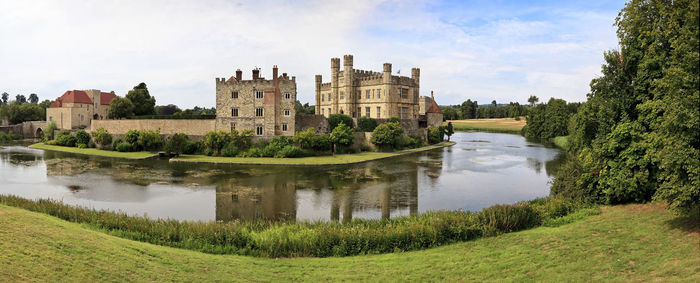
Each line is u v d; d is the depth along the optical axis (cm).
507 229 2709
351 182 5006
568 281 1798
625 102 3084
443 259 2206
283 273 2041
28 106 13812
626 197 2984
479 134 16400
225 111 7606
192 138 7744
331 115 8631
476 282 1894
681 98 2052
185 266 2005
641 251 2019
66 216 2777
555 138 12525
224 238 2481
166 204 3850
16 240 1900
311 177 5322
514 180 5272
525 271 1972
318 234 2464
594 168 3142
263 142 7312
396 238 2453
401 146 8925
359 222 2833
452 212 2984
